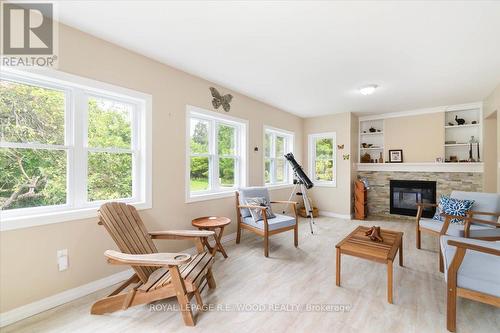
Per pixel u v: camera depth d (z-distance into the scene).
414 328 1.66
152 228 2.65
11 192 1.85
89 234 2.14
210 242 3.39
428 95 3.93
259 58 2.63
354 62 2.71
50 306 1.89
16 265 1.75
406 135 5.08
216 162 3.62
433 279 2.37
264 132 4.46
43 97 1.99
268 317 1.78
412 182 4.97
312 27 2.03
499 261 1.80
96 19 1.93
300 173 4.38
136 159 2.61
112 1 1.71
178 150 2.93
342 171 5.21
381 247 2.21
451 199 3.13
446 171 4.59
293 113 5.30
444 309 1.88
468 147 4.62
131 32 2.12
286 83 3.40
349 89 3.64
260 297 2.05
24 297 1.78
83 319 1.76
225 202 3.60
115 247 2.31
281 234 3.93
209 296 2.06
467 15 1.84
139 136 2.63
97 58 2.19
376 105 4.61
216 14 1.86
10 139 1.84
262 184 4.39
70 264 2.02
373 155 5.61
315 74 3.07
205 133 3.52
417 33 2.10
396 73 3.02
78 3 1.73
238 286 2.23
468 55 2.51
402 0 1.68
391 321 1.74
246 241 3.57
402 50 2.42
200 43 2.31
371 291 2.15
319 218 5.16
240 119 3.89
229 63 2.76
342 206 5.21
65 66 1.99
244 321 1.74
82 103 2.19
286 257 2.94
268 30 2.08
